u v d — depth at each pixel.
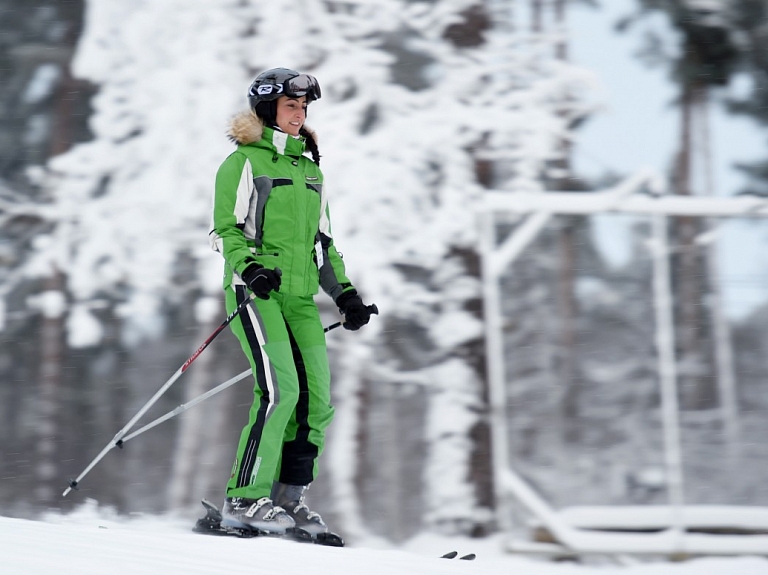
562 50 27.59
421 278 23.41
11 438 31.36
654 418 23.44
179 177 23.78
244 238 8.07
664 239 20.70
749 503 23.12
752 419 23.69
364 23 24.14
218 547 6.05
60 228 24.83
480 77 24.09
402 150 23.03
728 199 20.56
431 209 22.92
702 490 23.16
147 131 24.48
